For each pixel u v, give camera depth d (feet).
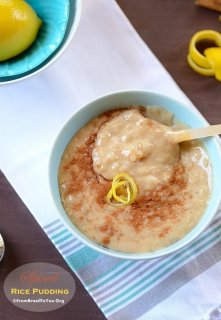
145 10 1.38
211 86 1.32
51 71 1.30
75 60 1.32
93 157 1.15
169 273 1.18
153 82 1.31
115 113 1.19
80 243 1.19
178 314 1.15
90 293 1.16
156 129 1.15
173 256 1.19
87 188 1.14
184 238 1.09
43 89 1.29
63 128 1.12
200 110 1.30
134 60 1.32
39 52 1.26
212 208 1.10
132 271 1.18
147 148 1.12
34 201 1.21
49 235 1.19
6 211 1.22
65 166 1.15
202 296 1.16
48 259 1.19
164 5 1.39
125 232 1.10
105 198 1.13
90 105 1.14
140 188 1.12
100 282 1.17
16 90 1.29
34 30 1.25
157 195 1.12
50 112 1.28
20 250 1.19
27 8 1.23
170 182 1.13
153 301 1.16
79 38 1.33
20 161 1.24
